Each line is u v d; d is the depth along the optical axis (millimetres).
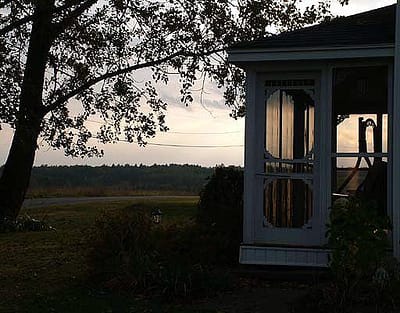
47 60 16516
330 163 7906
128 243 8070
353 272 6230
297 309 6324
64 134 16797
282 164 8125
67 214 22516
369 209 6277
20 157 17688
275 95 8219
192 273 7273
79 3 15875
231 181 9875
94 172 57000
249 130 8164
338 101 8102
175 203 28078
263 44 7898
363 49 7566
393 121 7457
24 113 14172
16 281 8633
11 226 16375
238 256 8547
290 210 8094
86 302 7000
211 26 17547
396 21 7340
